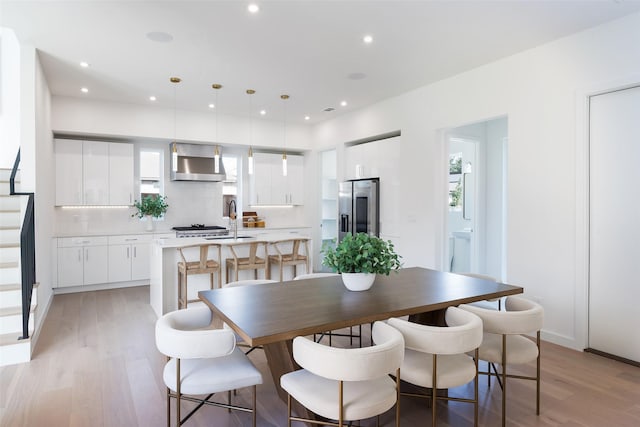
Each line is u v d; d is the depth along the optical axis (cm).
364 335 413
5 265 391
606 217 351
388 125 584
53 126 567
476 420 233
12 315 360
